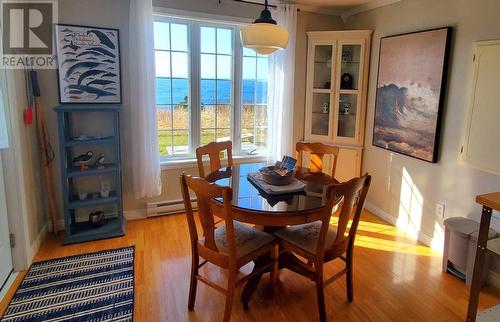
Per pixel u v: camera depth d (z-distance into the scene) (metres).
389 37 3.29
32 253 2.67
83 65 3.02
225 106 3.79
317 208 1.94
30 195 2.71
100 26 3.03
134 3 2.98
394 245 3.00
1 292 2.23
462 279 2.46
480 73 2.41
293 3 3.67
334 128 3.88
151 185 3.29
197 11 3.33
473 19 2.46
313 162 3.02
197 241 2.04
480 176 2.47
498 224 2.36
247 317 2.05
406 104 3.11
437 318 2.06
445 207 2.80
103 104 3.15
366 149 3.81
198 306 2.14
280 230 2.24
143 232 3.19
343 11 3.98
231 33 3.65
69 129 3.06
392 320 2.04
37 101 2.87
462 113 2.59
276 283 2.39
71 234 3.00
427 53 2.84
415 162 3.10
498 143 2.31
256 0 3.53
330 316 2.06
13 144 2.36
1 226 2.29
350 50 3.76
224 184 2.42
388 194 3.50
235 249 1.83
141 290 2.29
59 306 2.10
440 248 2.88
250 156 3.93
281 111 3.80
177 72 3.49
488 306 2.16
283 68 3.72
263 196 2.16
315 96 3.96
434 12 2.81
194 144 3.69
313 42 3.80
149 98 3.16
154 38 3.25
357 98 3.74
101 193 3.17
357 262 2.70
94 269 2.53
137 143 3.20
